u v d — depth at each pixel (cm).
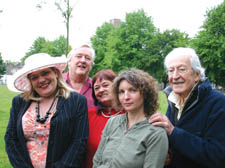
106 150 203
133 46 3878
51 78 241
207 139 202
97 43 4097
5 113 1152
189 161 217
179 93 226
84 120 244
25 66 242
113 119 223
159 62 3859
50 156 226
